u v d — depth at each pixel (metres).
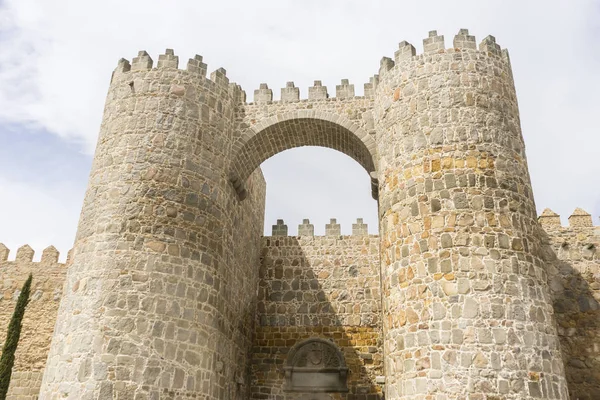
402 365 14.38
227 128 19.53
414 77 17.33
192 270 16.44
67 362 14.52
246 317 21.92
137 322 14.91
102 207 16.55
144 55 19.14
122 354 14.44
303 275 24.70
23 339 26.19
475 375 13.11
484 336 13.47
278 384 22.70
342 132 19.78
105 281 15.30
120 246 15.79
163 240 16.17
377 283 24.09
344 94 20.03
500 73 17.16
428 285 14.52
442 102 16.56
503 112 16.52
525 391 12.96
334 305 23.92
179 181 17.16
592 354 18.67
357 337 23.17
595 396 18.12
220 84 19.66
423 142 16.25
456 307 13.90
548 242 20.52
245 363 21.48
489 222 14.84
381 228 17.31
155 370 14.60
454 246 14.60
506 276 14.19
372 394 22.05
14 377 25.36
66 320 15.37
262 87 20.67
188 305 15.93
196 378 15.46
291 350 23.14
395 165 16.78
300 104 20.09
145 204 16.45
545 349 13.62
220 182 18.56
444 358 13.48
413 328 14.38
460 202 15.13
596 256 20.08
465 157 15.68
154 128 17.62
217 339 17.09
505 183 15.43
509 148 16.03
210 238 17.47
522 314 13.80
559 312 19.41
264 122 19.92
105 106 18.94
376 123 18.80
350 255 24.88
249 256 23.03
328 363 22.83
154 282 15.56
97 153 17.94
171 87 18.42
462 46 17.30
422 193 15.66
